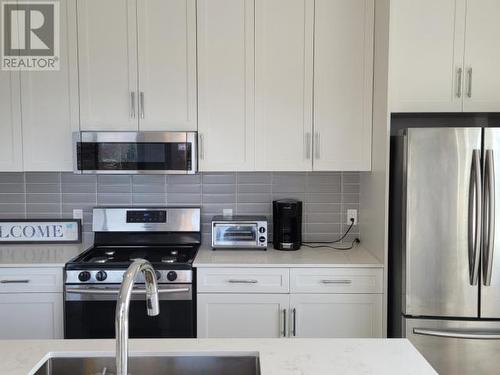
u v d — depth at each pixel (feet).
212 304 7.89
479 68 8.05
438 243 7.18
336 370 3.73
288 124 8.52
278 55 8.43
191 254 8.57
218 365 4.15
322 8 8.36
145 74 8.44
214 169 8.60
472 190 7.00
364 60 8.41
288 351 4.14
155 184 9.65
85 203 9.63
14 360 3.90
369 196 8.81
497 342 7.18
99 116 8.51
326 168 8.58
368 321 7.93
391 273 8.04
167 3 8.36
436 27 8.00
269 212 9.69
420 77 8.07
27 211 9.62
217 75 8.46
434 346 7.31
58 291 7.79
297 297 7.88
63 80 8.45
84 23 8.36
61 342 4.33
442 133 7.07
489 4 7.98
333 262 7.92
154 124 8.52
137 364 4.13
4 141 8.54
